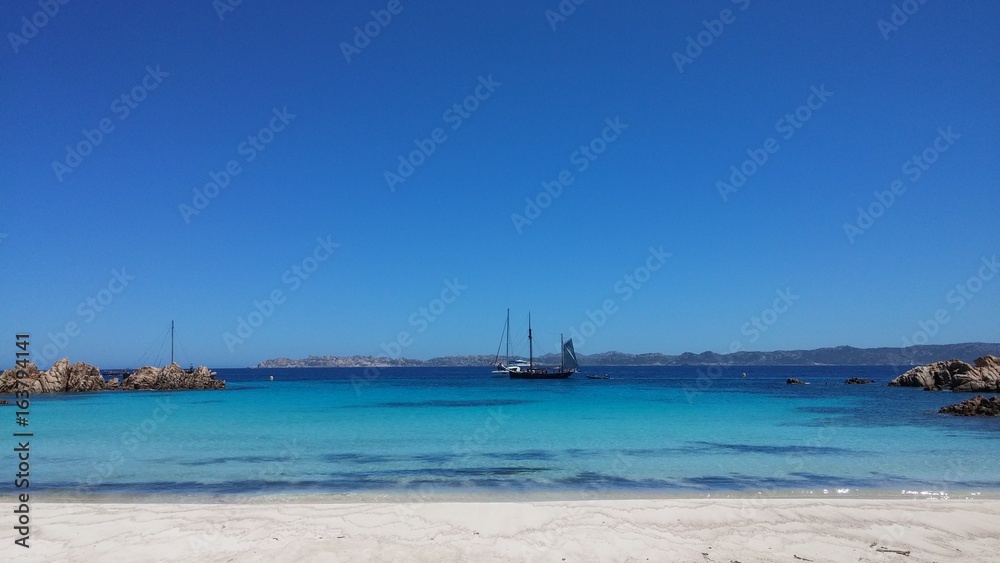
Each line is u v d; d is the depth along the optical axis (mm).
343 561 10414
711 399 58656
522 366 130875
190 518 12930
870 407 46969
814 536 11906
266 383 110312
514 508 13664
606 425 33438
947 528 12414
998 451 23438
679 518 13000
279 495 15961
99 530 12094
